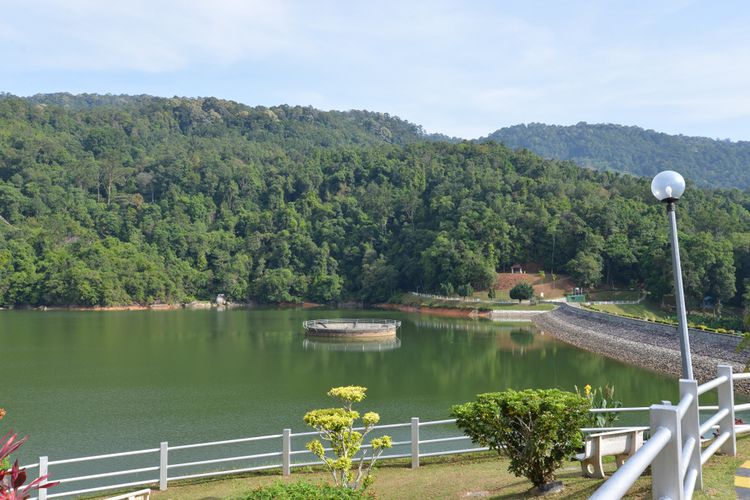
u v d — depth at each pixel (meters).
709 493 7.12
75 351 58.53
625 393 38.06
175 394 38.44
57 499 19.83
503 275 116.88
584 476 11.56
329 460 13.16
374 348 62.12
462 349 60.91
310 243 146.62
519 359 53.62
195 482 15.99
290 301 138.12
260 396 37.88
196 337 71.56
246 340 68.81
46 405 35.22
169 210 164.25
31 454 26.02
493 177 150.25
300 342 67.06
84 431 29.58
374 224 151.25
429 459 17.02
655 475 4.19
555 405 10.19
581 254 108.31
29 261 129.00
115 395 38.09
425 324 88.88
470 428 10.91
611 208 116.75
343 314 110.25
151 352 58.28
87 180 171.75
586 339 64.56
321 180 180.25
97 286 123.44
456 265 116.12
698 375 42.28
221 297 139.50
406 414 32.66
